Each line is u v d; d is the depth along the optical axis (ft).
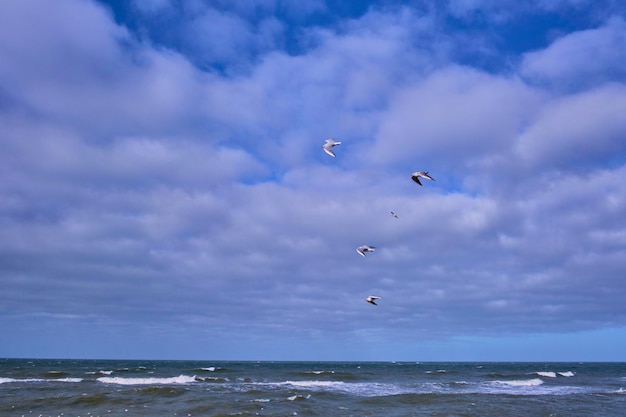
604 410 107.34
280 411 96.37
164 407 98.84
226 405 101.81
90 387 139.95
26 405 100.22
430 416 94.68
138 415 89.61
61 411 93.76
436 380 199.52
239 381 174.50
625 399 129.08
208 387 143.84
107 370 253.03
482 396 129.18
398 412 99.40
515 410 104.47
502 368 435.12
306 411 97.25
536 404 115.03
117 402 104.83
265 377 200.34
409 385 168.14
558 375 262.26
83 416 88.79
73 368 286.05
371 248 58.85
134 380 168.35
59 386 143.02
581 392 149.59
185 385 151.23
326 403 110.52
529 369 402.31
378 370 320.50
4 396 114.01
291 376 209.36
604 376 264.11
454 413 98.78
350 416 93.56
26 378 175.32
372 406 107.55
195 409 96.53
